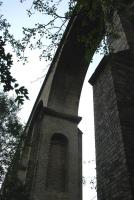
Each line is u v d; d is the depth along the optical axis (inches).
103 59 239.3
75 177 444.8
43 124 475.2
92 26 332.2
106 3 239.0
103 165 199.0
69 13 257.8
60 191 426.9
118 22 265.6
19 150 484.1
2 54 213.2
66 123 493.7
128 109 201.0
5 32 277.4
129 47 241.6
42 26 264.2
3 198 399.9
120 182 170.2
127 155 173.0
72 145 476.1
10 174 439.5
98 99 239.3
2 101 541.3
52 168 447.5
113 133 197.3
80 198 451.8
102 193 188.5
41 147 451.8
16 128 499.5
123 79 221.8
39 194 404.8
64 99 508.4
